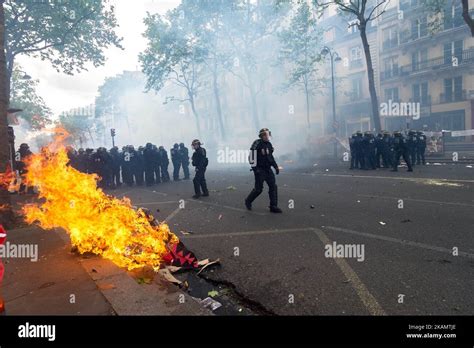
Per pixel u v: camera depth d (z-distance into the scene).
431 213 5.83
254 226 5.68
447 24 28.05
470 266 3.51
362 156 14.38
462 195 7.25
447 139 26.27
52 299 2.89
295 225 5.57
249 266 3.91
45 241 4.71
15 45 19.55
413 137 14.91
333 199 7.72
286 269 3.74
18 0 18.41
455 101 27.80
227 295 3.27
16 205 8.48
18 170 11.57
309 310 2.83
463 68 27.16
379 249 4.18
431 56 29.22
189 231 5.64
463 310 2.69
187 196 9.77
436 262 3.66
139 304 2.78
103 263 3.79
